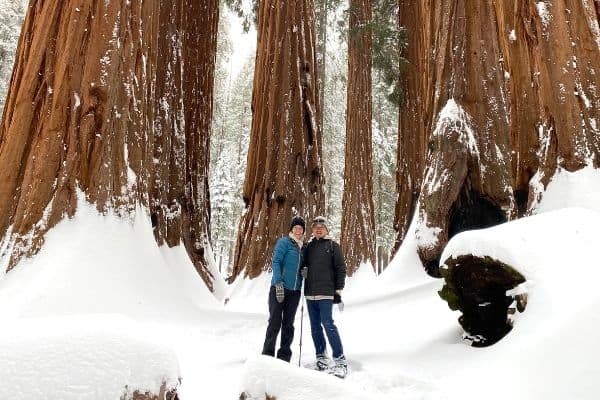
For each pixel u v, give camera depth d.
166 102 10.77
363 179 16.95
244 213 12.05
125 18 7.44
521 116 7.37
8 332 1.79
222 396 3.34
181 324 6.27
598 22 6.90
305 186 11.55
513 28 7.74
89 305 5.74
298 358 4.93
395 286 8.80
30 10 7.62
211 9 13.85
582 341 2.85
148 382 1.75
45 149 6.64
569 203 6.04
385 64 16.42
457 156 8.44
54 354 1.68
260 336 6.18
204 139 13.06
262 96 12.36
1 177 6.70
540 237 4.16
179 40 11.77
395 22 18.94
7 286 5.94
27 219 6.36
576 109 6.52
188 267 9.80
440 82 9.15
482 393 3.05
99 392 1.63
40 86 7.03
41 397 1.57
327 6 19.59
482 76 8.81
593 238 4.00
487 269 4.21
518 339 3.46
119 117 7.16
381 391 3.52
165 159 10.41
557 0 6.94
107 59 7.11
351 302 9.07
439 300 6.46
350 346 5.37
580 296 3.32
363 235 16.33
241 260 11.46
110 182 6.89
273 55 12.30
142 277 6.64
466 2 9.14
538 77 7.01
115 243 6.60
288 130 11.62
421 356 4.45
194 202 12.28
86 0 7.20
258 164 11.86
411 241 9.49
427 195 8.70
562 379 2.70
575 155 6.36
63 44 7.07
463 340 4.49
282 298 4.54
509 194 8.23
